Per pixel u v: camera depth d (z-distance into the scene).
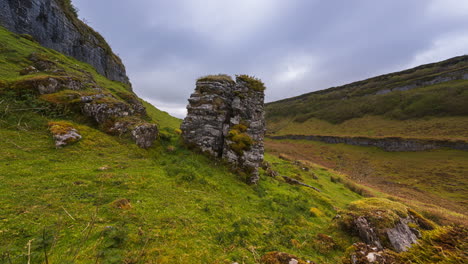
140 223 5.98
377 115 112.56
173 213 7.20
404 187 37.78
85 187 7.43
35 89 13.80
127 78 70.00
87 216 5.59
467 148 56.50
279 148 77.75
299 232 9.16
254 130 18.11
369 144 78.69
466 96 88.31
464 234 3.74
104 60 54.91
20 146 9.22
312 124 133.00
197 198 9.27
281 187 18.02
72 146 10.80
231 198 11.10
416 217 11.11
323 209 14.99
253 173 15.92
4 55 19.73
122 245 4.78
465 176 41.81
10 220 4.68
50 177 7.53
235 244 6.48
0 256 3.55
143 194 8.09
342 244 8.72
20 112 11.52
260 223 8.84
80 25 48.16
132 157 12.50
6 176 6.82
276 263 5.25
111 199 6.97
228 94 19.27
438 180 40.84
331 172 40.97
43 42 35.66
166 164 13.03
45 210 5.43
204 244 5.93
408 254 4.23
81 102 14.77
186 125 18.00
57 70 19.81
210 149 17.11
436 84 120.00
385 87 144.62
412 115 96.19
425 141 65.75
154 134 16.30
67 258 3.95
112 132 14.21
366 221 9.68
